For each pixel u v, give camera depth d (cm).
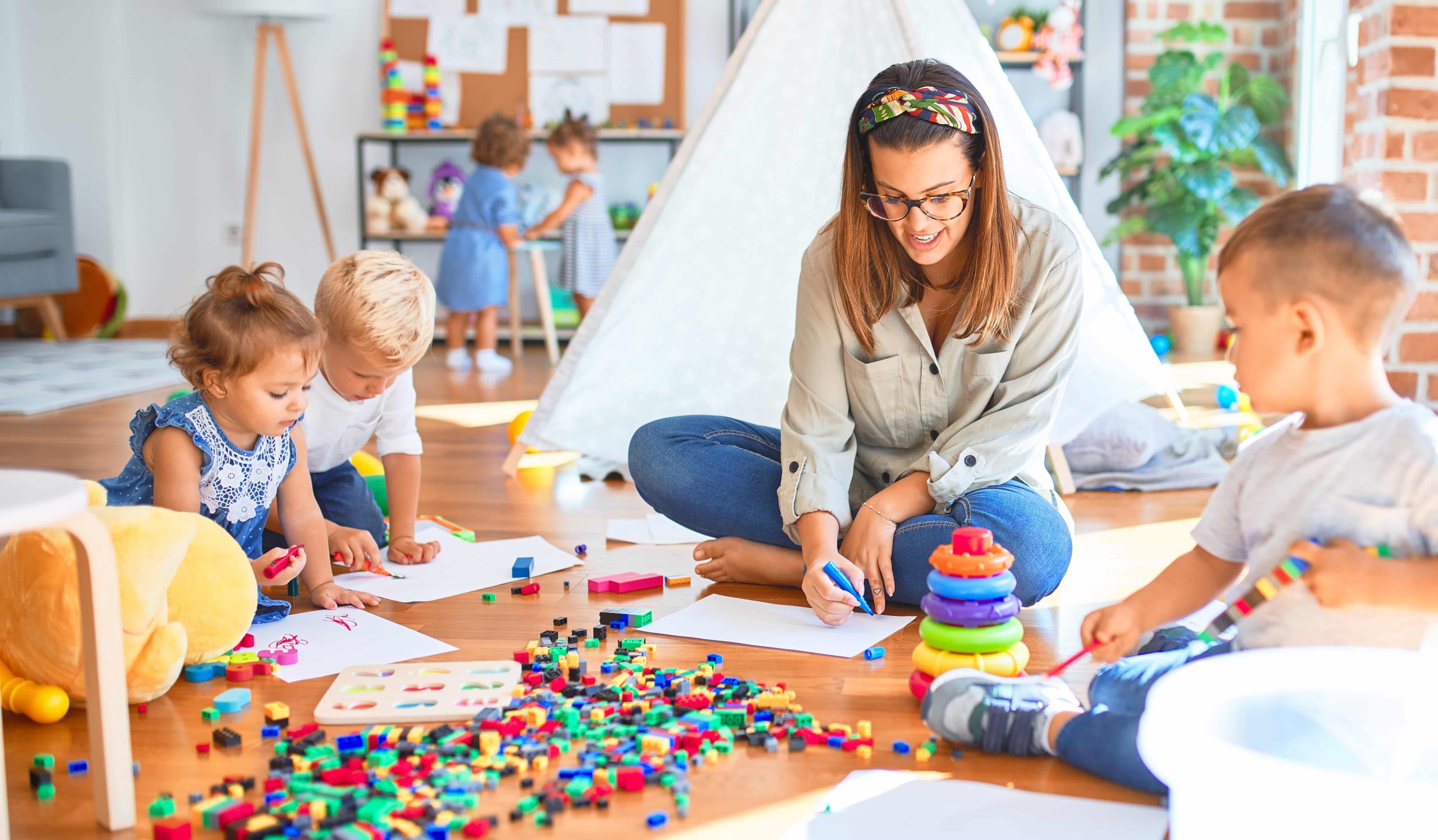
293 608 154
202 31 508
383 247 519
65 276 459
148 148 517
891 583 143
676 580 162
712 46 498
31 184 449
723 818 94
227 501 144
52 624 114
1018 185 206
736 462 160
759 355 232
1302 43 409
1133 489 229
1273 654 86
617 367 230
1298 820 70
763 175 218
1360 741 87
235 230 519
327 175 514
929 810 95
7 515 78
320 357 138
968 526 141
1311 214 91
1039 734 104
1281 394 96
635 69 498
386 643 136
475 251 428
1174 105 430
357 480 183
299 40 507
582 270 460
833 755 106
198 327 133
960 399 150
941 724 108
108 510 120
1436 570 89
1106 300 211
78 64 503
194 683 125
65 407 322
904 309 145
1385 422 93
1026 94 475
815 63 209
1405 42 278
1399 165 282
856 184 140
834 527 145
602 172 508
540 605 153
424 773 100
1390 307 91
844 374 151
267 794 96
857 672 127
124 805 94
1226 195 425
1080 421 222
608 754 104
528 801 95
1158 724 77
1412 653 86
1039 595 146
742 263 224
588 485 234
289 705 118
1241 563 108
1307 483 96
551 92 501
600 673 126
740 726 112
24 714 118
